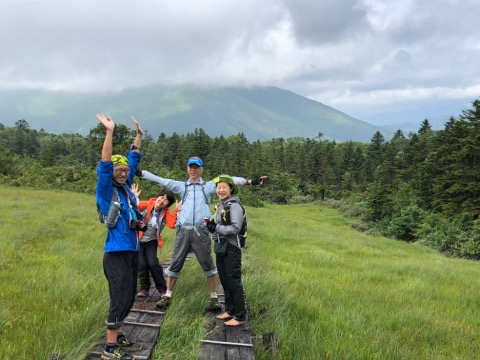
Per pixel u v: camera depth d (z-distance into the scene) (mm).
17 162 57969
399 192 49062
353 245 19266
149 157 111062
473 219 37156
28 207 19938
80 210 20219
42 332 4949
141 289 6461
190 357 4398
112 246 4012
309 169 103250
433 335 6262
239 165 99938
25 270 7961
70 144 133625
